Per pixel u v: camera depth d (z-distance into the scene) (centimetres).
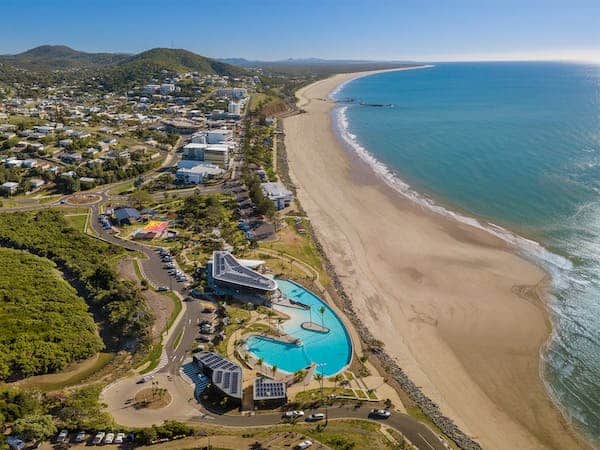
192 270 12312
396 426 7600
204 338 9638
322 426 7431
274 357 9312
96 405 7706
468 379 9019
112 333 9925
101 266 11656
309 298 11481
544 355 9606
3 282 10775
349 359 9369
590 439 7700
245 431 7269
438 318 10862
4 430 7019
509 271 12650
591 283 11981
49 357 8775
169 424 7125
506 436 7712
